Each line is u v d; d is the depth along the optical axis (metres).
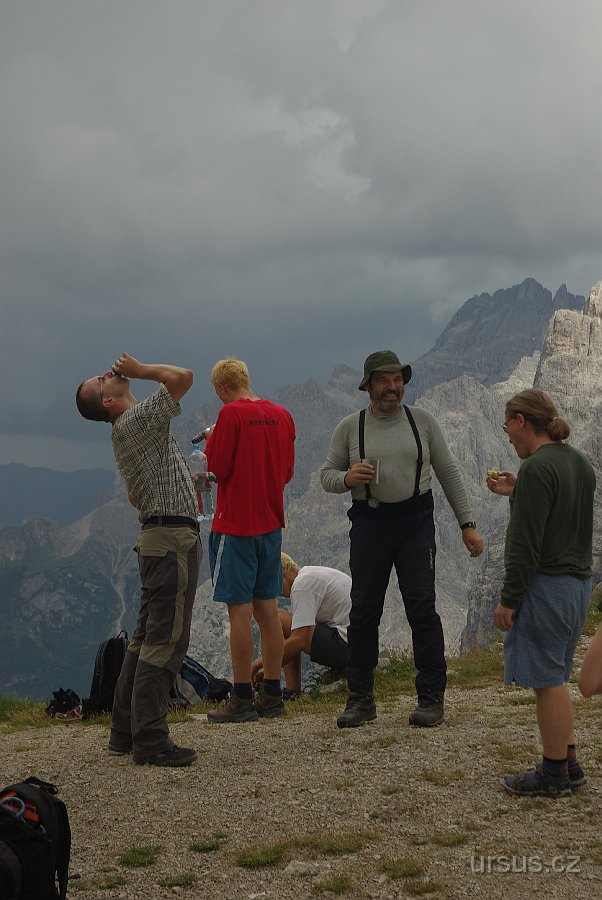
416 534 8.59
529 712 8.96
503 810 5.92
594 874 4.81
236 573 9.48
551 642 6.14
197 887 5.04
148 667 7.83
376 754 7.48
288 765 7.37
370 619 8.75
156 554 7.95
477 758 7.14
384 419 8.71
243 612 9.55
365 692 8.81
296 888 4.92
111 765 7.86
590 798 6.08
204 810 6.37
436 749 7.50
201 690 11.82
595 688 3.64
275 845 5.54
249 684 9.68
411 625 8.66
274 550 9.74
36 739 9.95
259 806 6.36
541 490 6.07
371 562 8.67
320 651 11.69
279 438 9.56
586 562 6.30
